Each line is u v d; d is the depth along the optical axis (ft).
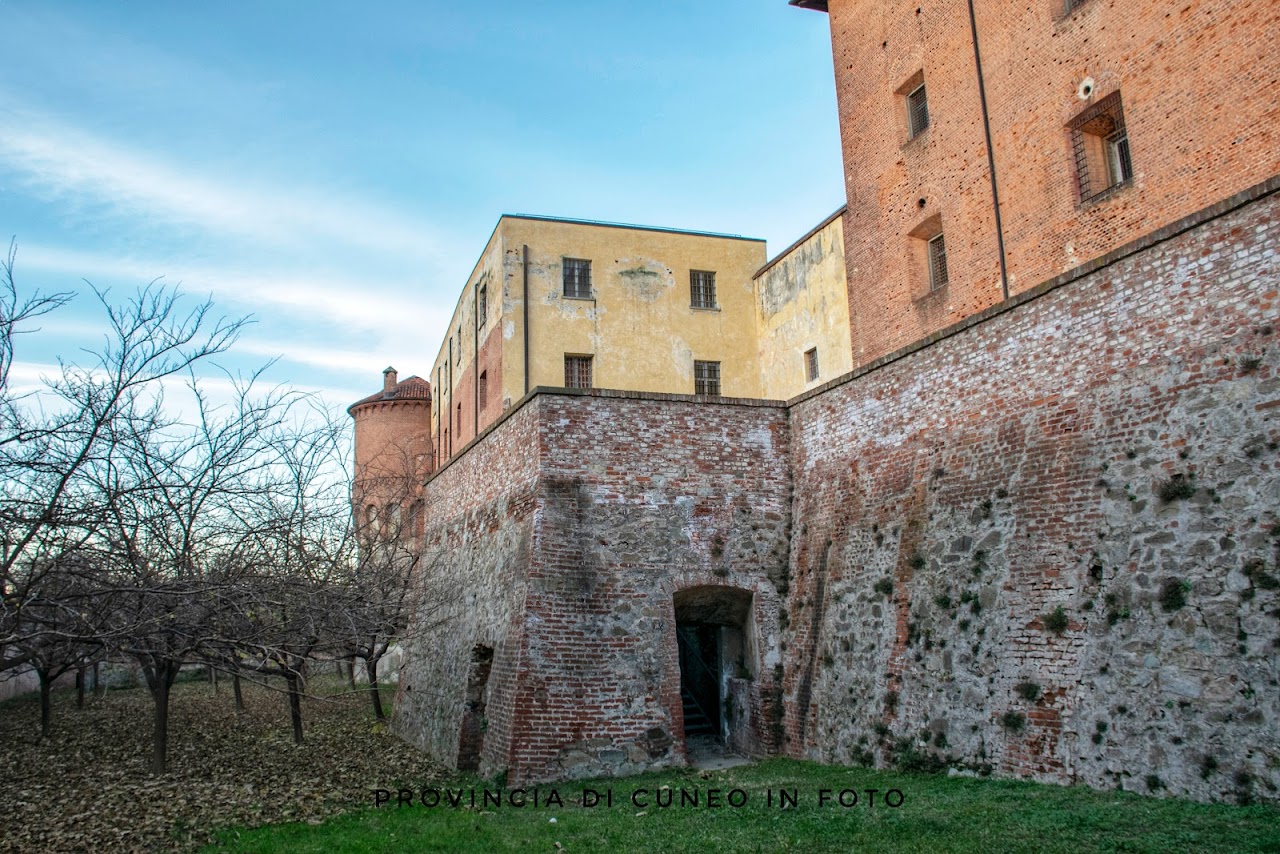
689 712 61.31
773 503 54.34
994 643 38.04
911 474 45.55
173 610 39.42
